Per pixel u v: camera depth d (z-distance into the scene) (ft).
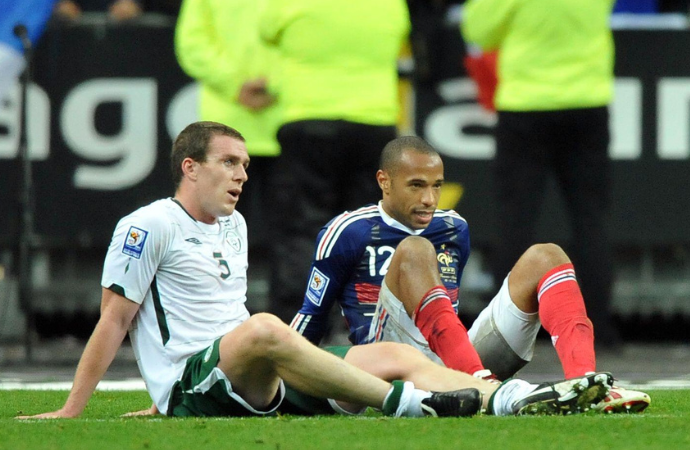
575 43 89.92
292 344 43.73
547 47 90.02
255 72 92.53
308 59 83.25
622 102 103.35
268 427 42.19
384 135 84.33
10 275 103.30
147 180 102.78
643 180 103.55
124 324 47.37
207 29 93.61
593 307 91.81
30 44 89.51
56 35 102.17
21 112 89.61
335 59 82.99
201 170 47.88
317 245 53.06
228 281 48.60
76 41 102.32
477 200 102.83
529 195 91.66
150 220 47.06
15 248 101.76
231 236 49.37
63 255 105.50
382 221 52.85
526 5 89.66
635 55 103.30
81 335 109.29
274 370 44.75
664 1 112.68
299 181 84.02
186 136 48.29
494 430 40.70
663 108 103.30
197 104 102.37
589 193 91.56
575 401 43.50
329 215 84.89
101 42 102.32
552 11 89.30
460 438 39.17
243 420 44.55
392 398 44.06
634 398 45.14
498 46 92.68
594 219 91.66
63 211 102.89
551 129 90.89
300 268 84.23
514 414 44.04
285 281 84.43
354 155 84.12
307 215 84.02
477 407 43.68
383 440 38.96
